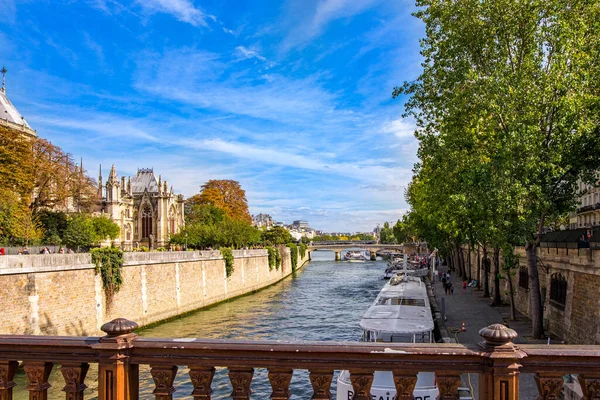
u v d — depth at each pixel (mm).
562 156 25453
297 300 63188
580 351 4809
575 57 24906
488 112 27391
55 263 32594
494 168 26141
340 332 41719
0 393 5590
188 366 5293
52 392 21969
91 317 35875
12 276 29047
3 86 76438
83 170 59812
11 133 49688
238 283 67500
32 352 5531
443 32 31094
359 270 123188
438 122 33469
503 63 28266
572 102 24078
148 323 43625
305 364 5090
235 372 5211
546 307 31609
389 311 26703
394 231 158000
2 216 44562
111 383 5234
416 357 4941
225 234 91688
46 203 56531
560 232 31219
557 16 26703
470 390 16969
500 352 4781
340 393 17266
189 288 52125
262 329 43000
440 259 109062
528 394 15844
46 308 31516
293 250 115688
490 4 27922
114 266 38281
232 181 122500
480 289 58469
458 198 27109
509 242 27125
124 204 105312
